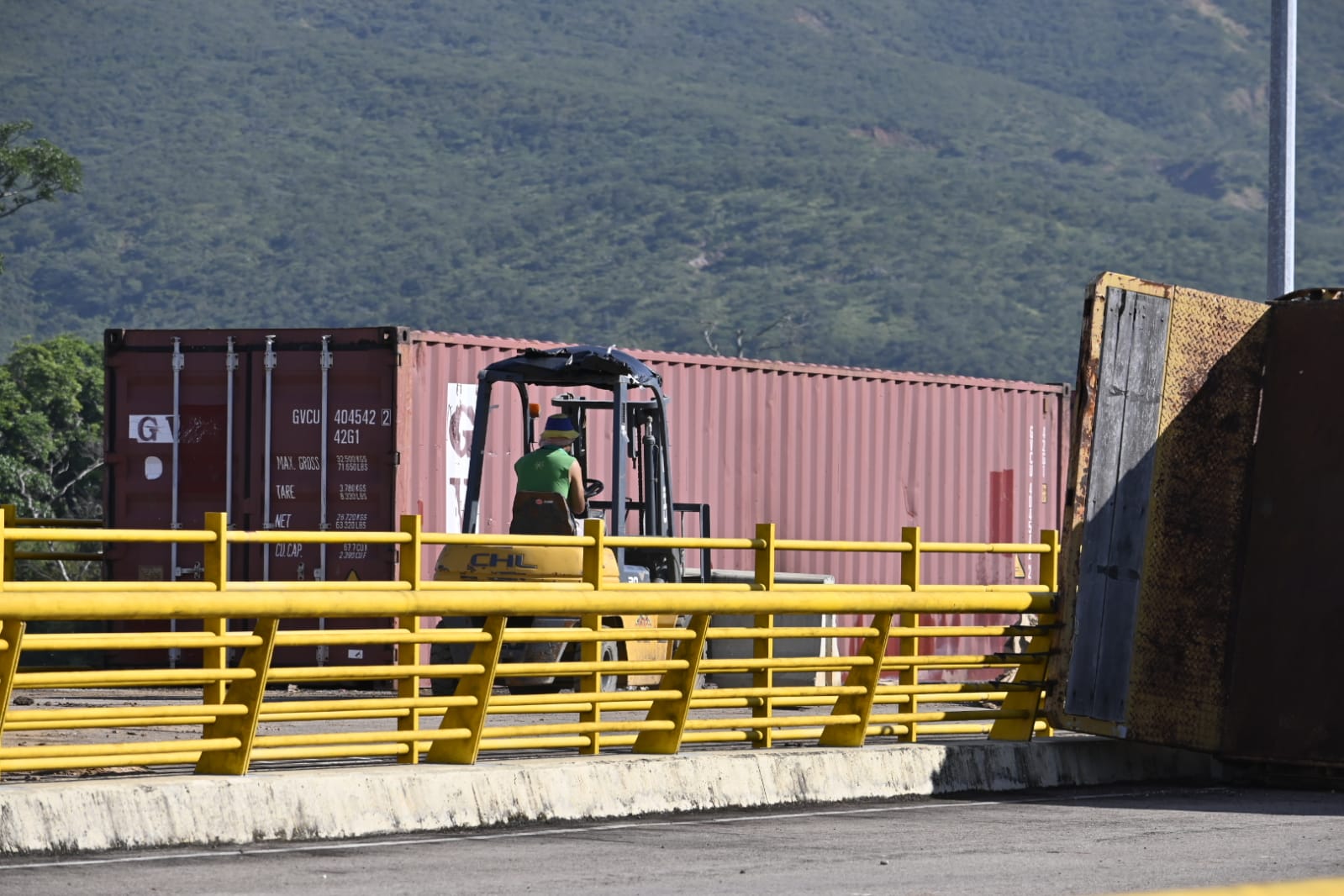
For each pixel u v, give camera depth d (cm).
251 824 2011
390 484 3847
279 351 3938
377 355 3869
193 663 3925
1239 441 2889
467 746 2252
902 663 2605
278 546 3916
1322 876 1880
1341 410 2827
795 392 4703
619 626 3434
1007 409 5231
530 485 3306
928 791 2564
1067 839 2138
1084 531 2705
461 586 2205
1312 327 2873
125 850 1920
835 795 2477
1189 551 2833
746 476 4597
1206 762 2892
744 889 1755
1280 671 2816
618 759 2330
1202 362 2839
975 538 5131
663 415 3459
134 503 4019
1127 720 2750
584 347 3616
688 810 2342
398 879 1791
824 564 4762
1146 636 2781
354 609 2103
